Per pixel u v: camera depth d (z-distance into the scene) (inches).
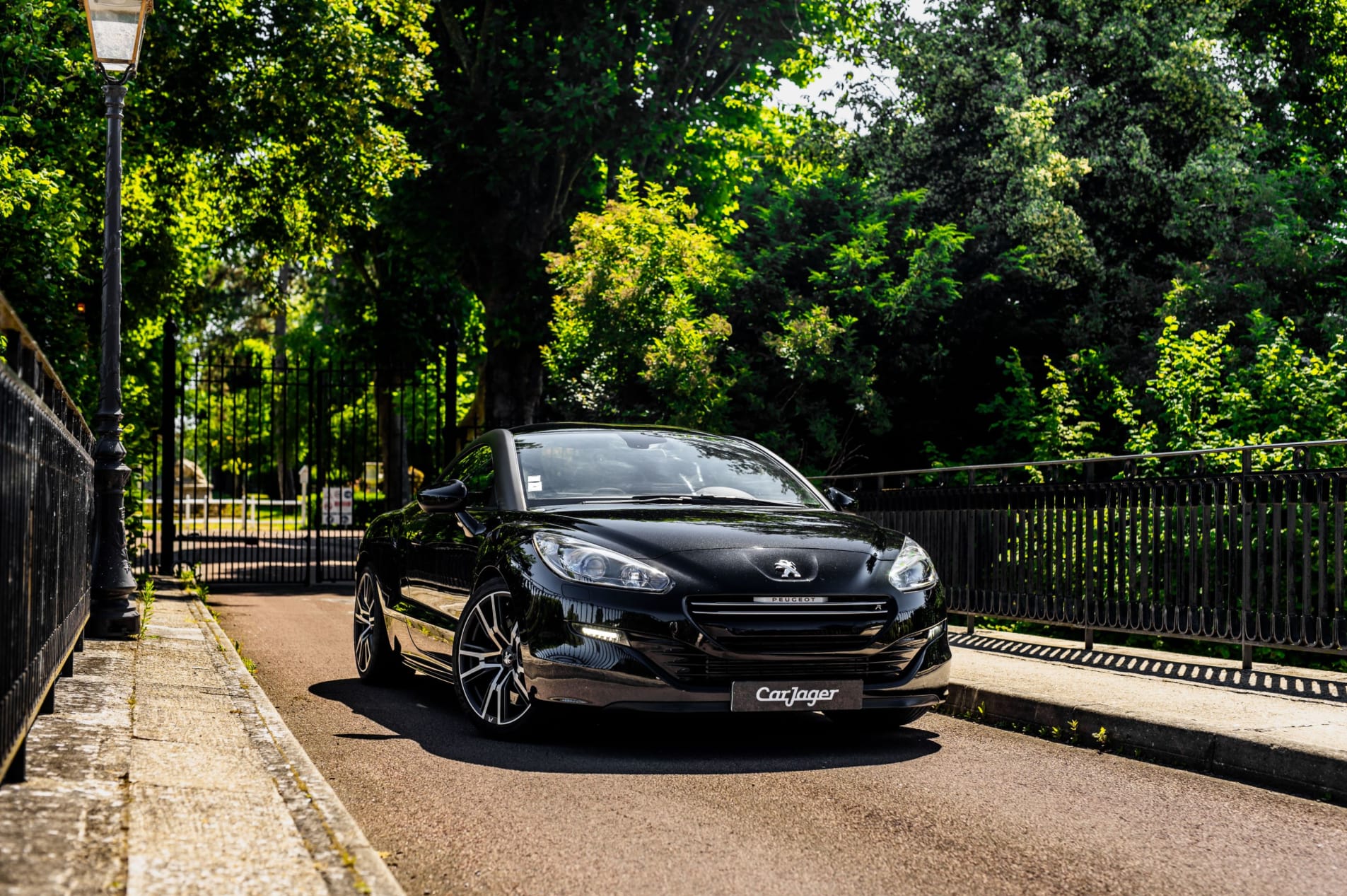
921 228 876.6
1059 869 163.3
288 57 736.3
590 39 848.9
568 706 231.8
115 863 133.3
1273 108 1019.9
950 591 443.5
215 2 730.8
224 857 139.8
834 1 951.0
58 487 201.9
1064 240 826.2
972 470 433.4
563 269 720.3
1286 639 309.3
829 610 233.8
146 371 1130.0
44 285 561.3
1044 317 884.6
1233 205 874.1
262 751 209.2
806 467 756.0
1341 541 295.1
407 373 990.4
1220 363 690.8
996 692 284.5
